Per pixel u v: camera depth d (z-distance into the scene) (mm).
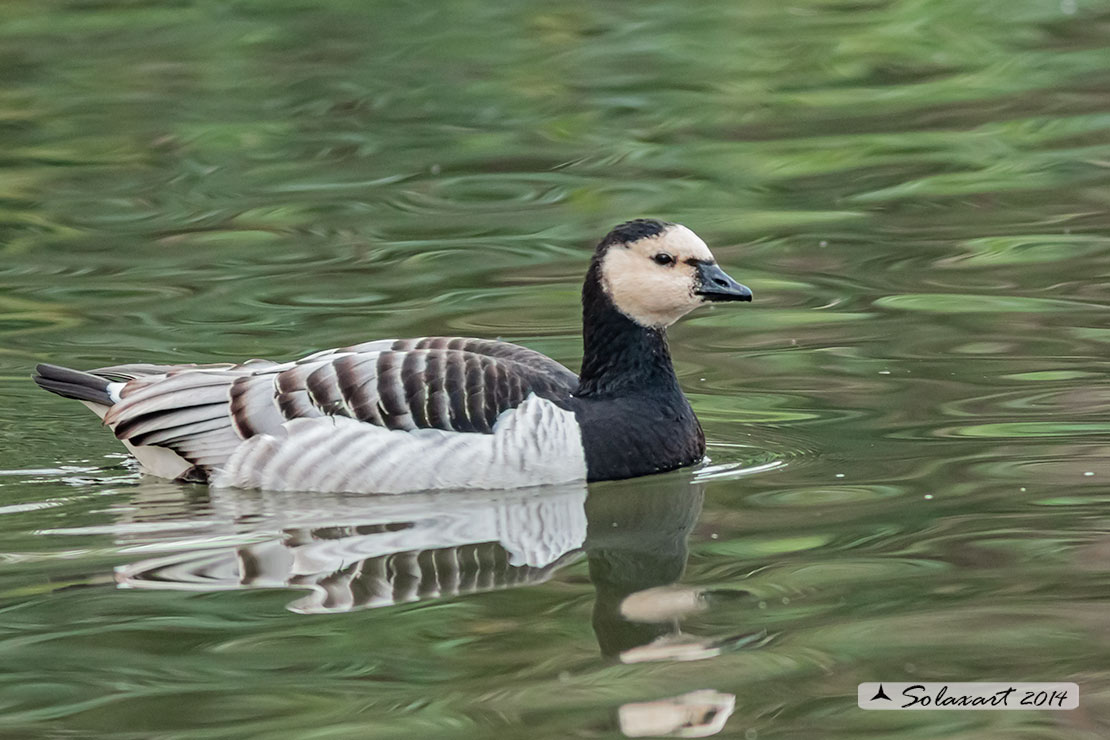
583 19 30531
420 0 31562
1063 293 18453
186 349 17312
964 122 24969
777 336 17672
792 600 11188
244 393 14039
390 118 25844
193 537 12719
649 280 14328
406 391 13766
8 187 23141
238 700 9859
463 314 18344
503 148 24500
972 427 14820
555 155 24141
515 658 10414
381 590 11633
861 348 17172
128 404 14180
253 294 19078
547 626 10922
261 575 11930
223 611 11250
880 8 30812
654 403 14344
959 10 30469
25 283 19562
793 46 28797
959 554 11914
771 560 11984
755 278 19391
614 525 12938
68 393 14602
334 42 29344
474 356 14078
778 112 25750
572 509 13344
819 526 12664
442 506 13398
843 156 23719
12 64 28344
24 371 16938
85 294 19172
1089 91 25984
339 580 11836
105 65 28281
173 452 14141
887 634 10555
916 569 11664
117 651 10578
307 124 25609
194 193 22922
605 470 13977
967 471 13742
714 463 14484
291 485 13773
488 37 29594
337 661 10406
